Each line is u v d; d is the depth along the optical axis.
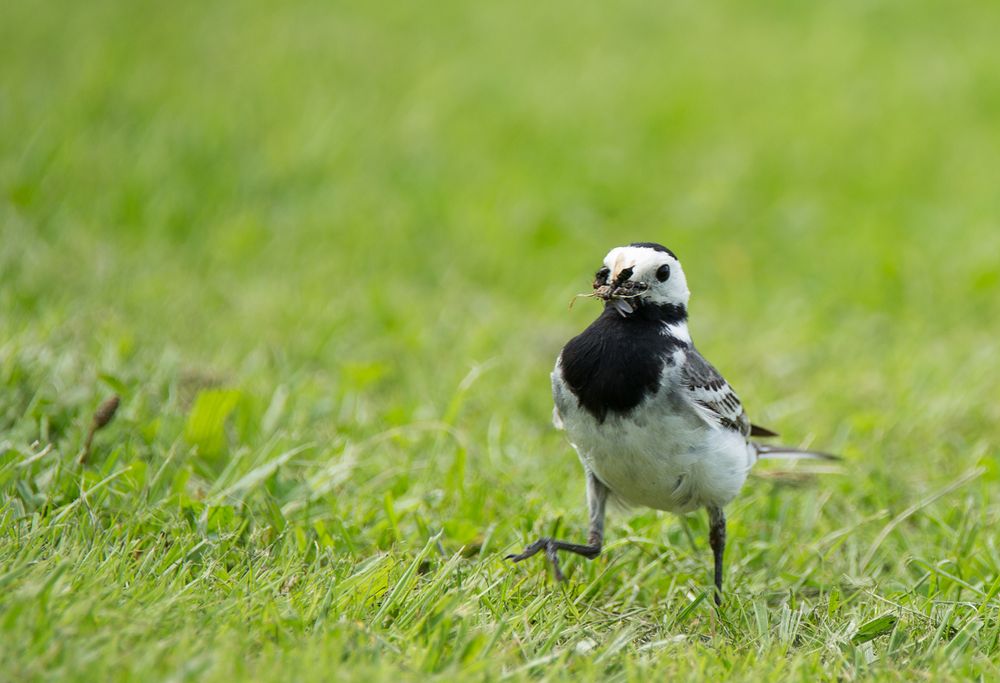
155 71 21.50
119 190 16.58
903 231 18.02
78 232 14.98
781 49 26.50
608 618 7.74
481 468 9.98
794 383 13.09
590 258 16.88
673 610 8.01
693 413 7.82
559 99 22.77
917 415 11.78
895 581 8.55
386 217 17.16
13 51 21.73
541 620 7.38
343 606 7.02
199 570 7.45
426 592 7.21
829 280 16.33
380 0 28.34
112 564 6.88
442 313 14.16
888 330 14.80
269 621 6.55
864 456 10.84
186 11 25.73
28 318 11.59
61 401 9.52
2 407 9.33
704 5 29.78
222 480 8.80
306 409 10.60
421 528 8.51
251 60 22.89
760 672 6.81
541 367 12.87
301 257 15.58
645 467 7.95
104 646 5.92
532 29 27.11
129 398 9.77
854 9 29.61
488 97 22.61
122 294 13.04
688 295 8.23
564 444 10.86
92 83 20.22
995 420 11.95
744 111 22.89
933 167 20.64
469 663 6.50
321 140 19.05
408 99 21.80
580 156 20.28
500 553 8.08
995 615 7.73
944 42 27.31
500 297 15.34
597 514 8.37
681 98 23.17
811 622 7.92
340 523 8.34
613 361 7.78
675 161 20.55
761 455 9.36
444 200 17.95
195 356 11.64
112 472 8.51
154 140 18.12
